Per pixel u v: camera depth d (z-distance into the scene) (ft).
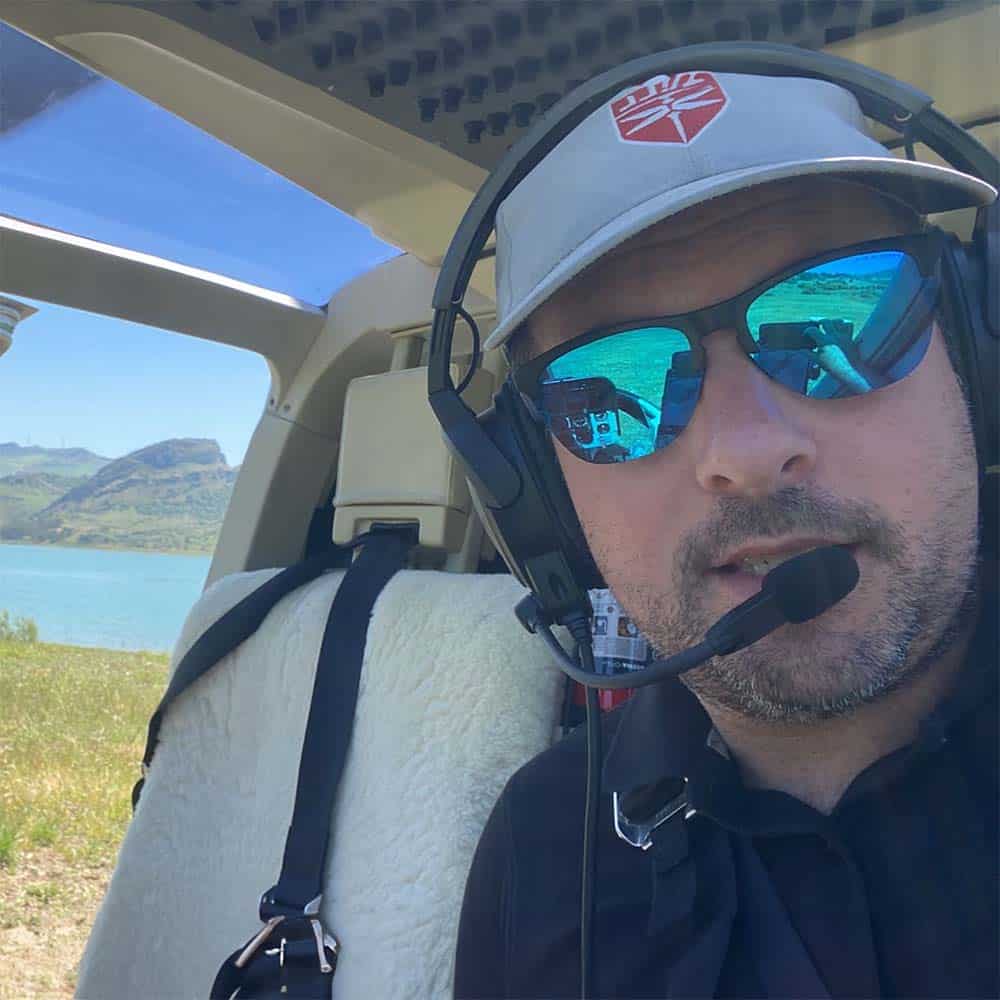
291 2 1.27
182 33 1.32
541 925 1.15
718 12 1.28
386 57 1.38
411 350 2.13
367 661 1.68
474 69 1.40
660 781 1.08
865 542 0.93
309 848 1.57
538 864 1.20
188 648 1.95
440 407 1.22
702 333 0.98
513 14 1.29
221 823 1.76
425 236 1.83
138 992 1.73
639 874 1.11
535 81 1.43
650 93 1.01
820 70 1.00
